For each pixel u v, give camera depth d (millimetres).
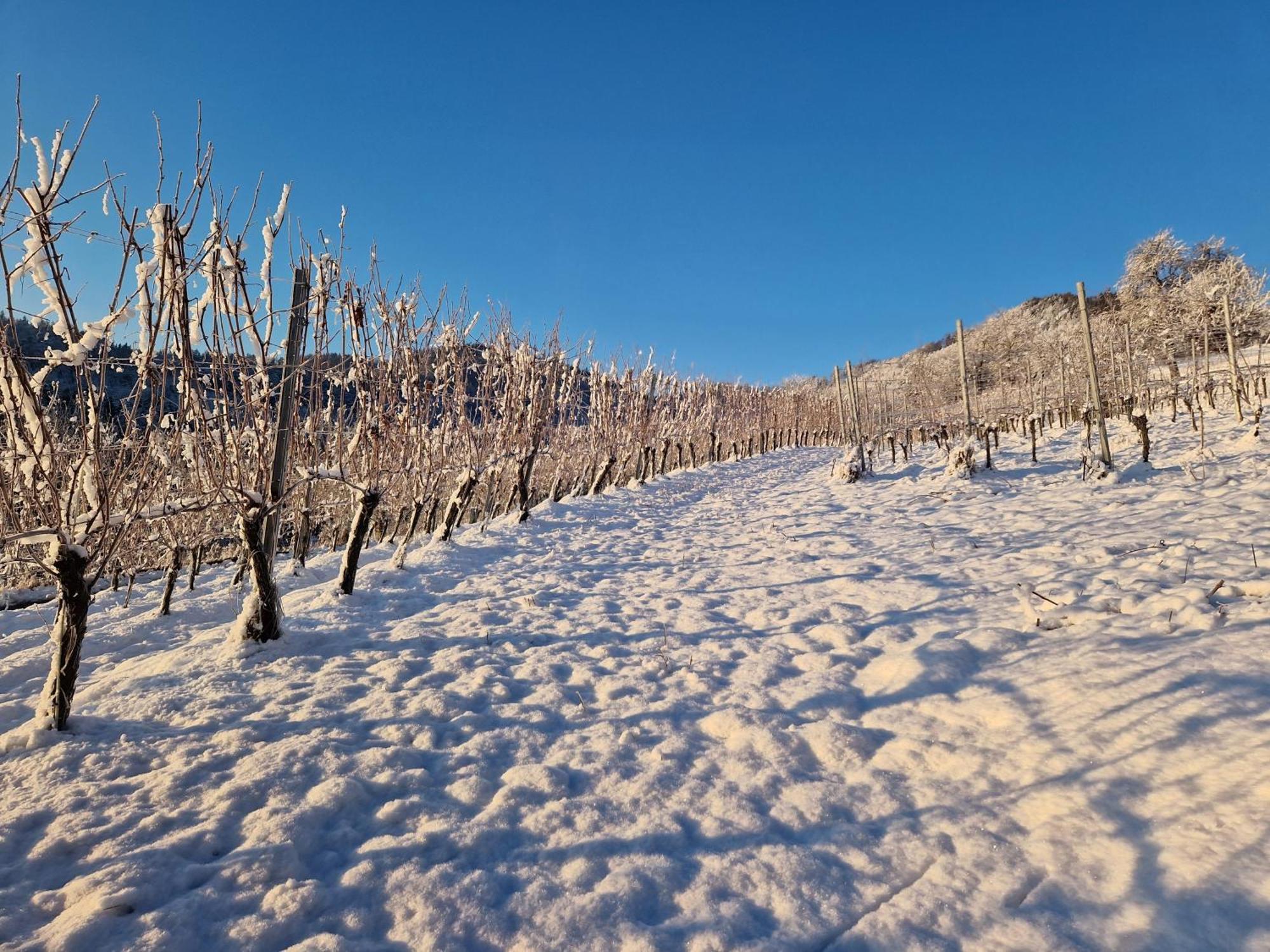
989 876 2082
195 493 4719
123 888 2086
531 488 13344
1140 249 27656
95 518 3293
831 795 2666
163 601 6805
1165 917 1785
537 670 4309
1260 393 14320
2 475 3125
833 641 4535
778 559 7398
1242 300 19250
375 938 1988
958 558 6270
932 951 1813
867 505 10719
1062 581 4703
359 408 6879
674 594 6227
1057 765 2578
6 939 1918
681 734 3338
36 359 3158
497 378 10727
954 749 2885
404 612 5953
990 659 3760
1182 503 6824
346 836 2477
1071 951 1735
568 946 1929
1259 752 2311
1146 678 3031
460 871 2264
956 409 27625
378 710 3648
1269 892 1771
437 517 12000
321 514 10086
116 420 3514
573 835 2496
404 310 7805
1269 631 3213
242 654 4496
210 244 4180
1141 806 2242
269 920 2010
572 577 7148
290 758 2994
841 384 23547
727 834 2461
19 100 2818
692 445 20938
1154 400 16922
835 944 1892
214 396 4520
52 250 3133
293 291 5254
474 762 3082
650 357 17078
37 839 2418
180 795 2703
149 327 3473
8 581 8086
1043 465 11570
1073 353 22891
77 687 4520
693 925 1986
